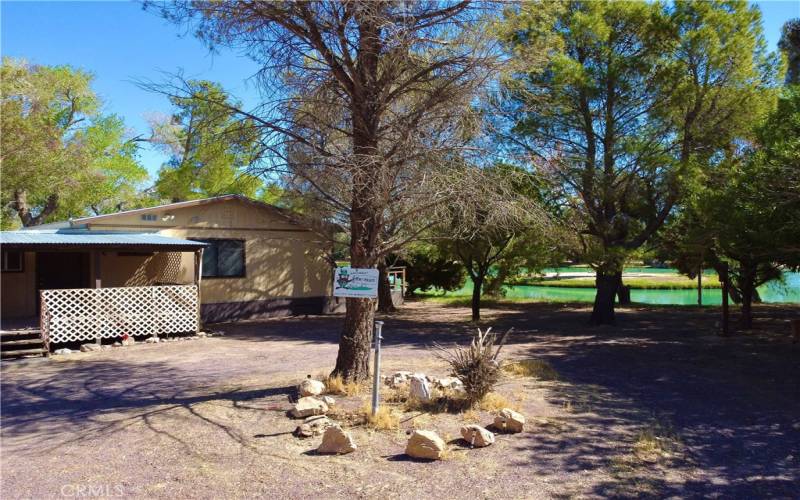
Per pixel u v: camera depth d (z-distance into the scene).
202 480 4.77
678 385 8.54
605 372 9.59
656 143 15.55
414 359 10.84
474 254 17.34
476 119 7.64
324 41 7.68
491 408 6.75
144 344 13.83
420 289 30.94
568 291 36.81
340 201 8.27
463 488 4.53
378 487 4.55
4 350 12.26
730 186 11.34
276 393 7.73
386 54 7.68
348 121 8.19
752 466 5.06
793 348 12.28
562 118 15.68
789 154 8.91
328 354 11.77
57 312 12.82
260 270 19.77
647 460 5.17
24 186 23.94
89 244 13.50
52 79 27.77
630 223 17.52
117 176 31.58
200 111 7.95
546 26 9.44
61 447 5.83
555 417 6.56
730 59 14.48
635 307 23.94
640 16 15.41
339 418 6.36
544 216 8.79
